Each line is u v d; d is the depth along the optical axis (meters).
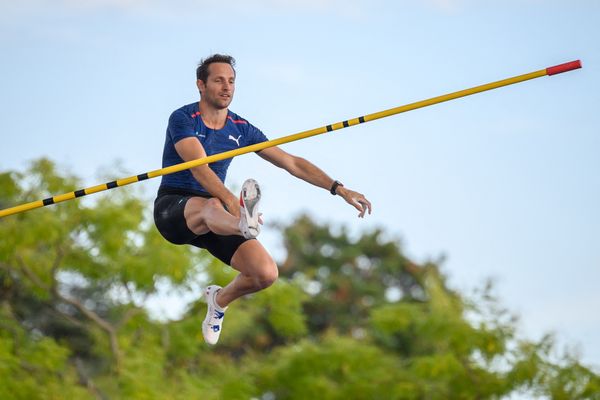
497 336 39.94
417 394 41.16
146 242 40.19
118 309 41.25
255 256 19.41
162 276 39.28
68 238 40.84
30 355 39.59
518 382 39.47
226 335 41.19
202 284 40.12
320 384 40.78
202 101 20.16
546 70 19.00
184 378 39.28
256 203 18.09
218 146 20.16
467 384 40.41
